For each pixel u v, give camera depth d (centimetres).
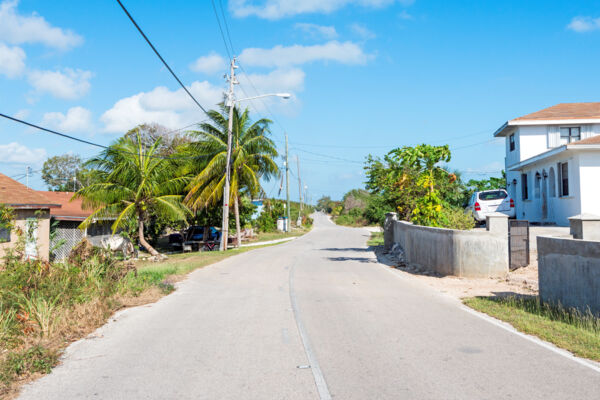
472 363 573
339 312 899
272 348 654
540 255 955
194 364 587
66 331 764
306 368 563
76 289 1004
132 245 2569
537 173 2384
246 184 3219
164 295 1149
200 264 1902
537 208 2386
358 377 528
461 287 1205
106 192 2381
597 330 718
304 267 1741
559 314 841
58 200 2897
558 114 2508
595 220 965
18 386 520
